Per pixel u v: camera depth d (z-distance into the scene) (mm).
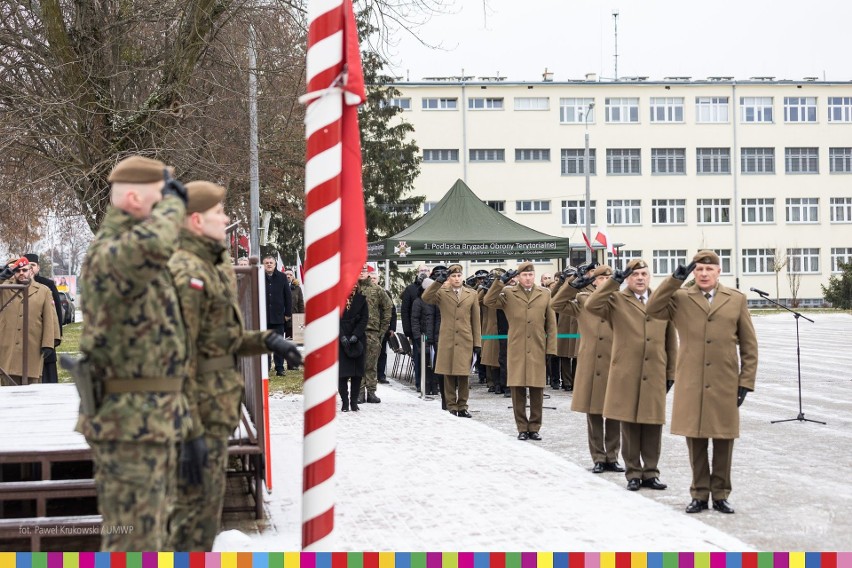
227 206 25297
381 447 10680
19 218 19156
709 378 7793
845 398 15656
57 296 13453
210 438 4777
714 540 6668
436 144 58469
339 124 4070
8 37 15180
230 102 17047
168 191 4023
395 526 7078
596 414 9719
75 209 17125
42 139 15445
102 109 14945
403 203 45031
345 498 8047
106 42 15109
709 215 60438
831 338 31438
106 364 3994
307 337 4000
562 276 14484
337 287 4016
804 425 12734
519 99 59219
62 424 7754
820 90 60875
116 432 3961
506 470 9297
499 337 17016
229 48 15805
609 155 59812
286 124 18547
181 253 4793
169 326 4098
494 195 59031
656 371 8750
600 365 9703
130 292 3898
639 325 8805
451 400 14172
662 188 60000
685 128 60000
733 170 60312
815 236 61031
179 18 15023
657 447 8758
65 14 15516
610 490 8398
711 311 7906
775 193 60750
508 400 16266
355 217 4137
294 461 10062
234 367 4898
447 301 14055
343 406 14148
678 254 60219
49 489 6289
